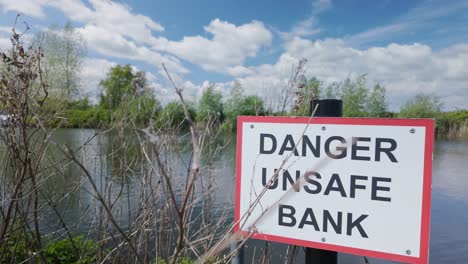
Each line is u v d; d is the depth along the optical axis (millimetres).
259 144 1419
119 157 2271
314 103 1362
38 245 1979
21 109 1713
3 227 1977
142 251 2102
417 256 1136
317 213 1295
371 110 31031
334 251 1307
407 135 1160
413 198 1148
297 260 5070
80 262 1923
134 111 2104
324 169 1282
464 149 29094
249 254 4773
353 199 1239
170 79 866
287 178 1353
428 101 43281
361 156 1229
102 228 2254
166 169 1904
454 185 13922
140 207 1975
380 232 1196
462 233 8445
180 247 899
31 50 1764
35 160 2008
